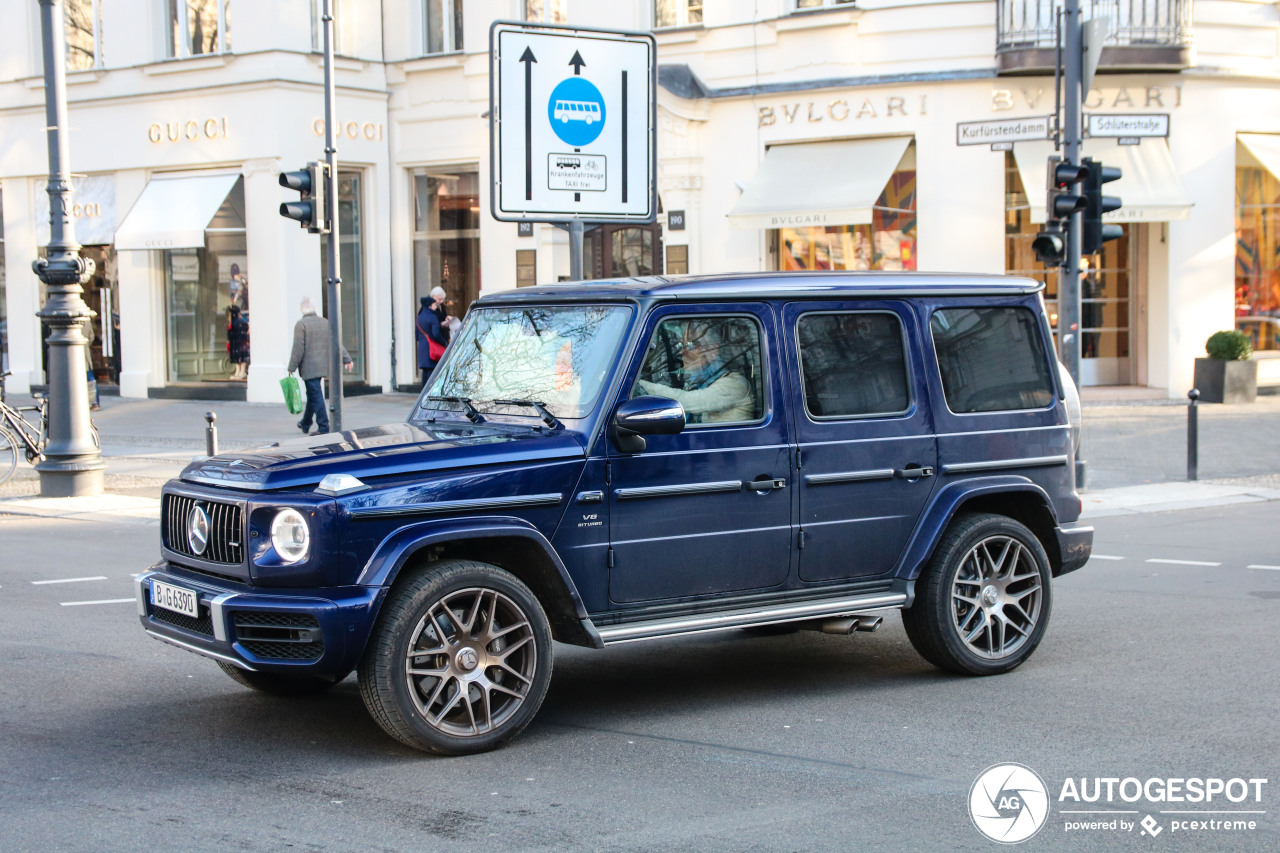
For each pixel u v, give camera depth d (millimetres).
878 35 20859
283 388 18266
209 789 5113
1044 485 7047
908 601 6516
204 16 23953
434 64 24312
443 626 5504
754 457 6152
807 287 6395
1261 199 21891
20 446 16359
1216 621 8094
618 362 5910
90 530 12469
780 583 6270
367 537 5297
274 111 23188
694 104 22062
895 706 6266
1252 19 21062
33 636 7930
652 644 7812
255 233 23609
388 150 24984
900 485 6551
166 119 24391
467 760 5469
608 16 23000
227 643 5359
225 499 5504
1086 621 8172
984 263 20750
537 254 23625
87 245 25828
